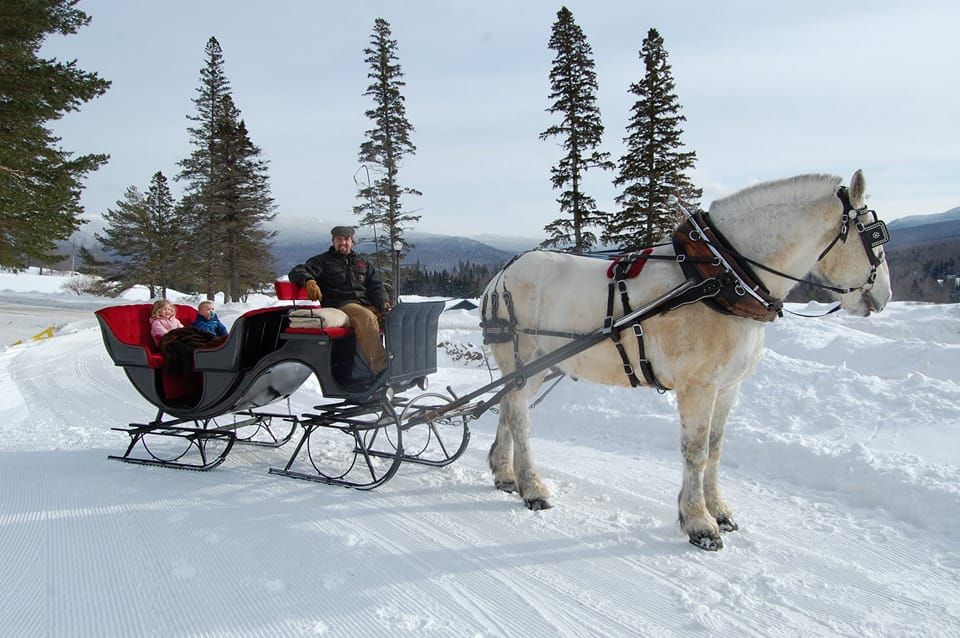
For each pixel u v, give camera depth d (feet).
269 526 15.56
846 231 14.14
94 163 74.59
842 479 17.62
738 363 14.69
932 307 50.21
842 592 12.23
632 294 15.56
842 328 40.11
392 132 92.63
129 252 168.35
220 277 133.90
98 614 11.43
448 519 16.12
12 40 66.54
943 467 16.92
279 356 18.97
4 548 14.30
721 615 11.41
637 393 27.32
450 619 11.28
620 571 13.20
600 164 86.63
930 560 13.53
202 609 11.60
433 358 20.06
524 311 17.95
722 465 20.44
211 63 140.15
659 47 86.63
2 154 64.90
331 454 22.63
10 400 34.37
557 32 86.33
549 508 16.90
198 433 20.94
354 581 12.70
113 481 19.26
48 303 124.57
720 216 15.21
